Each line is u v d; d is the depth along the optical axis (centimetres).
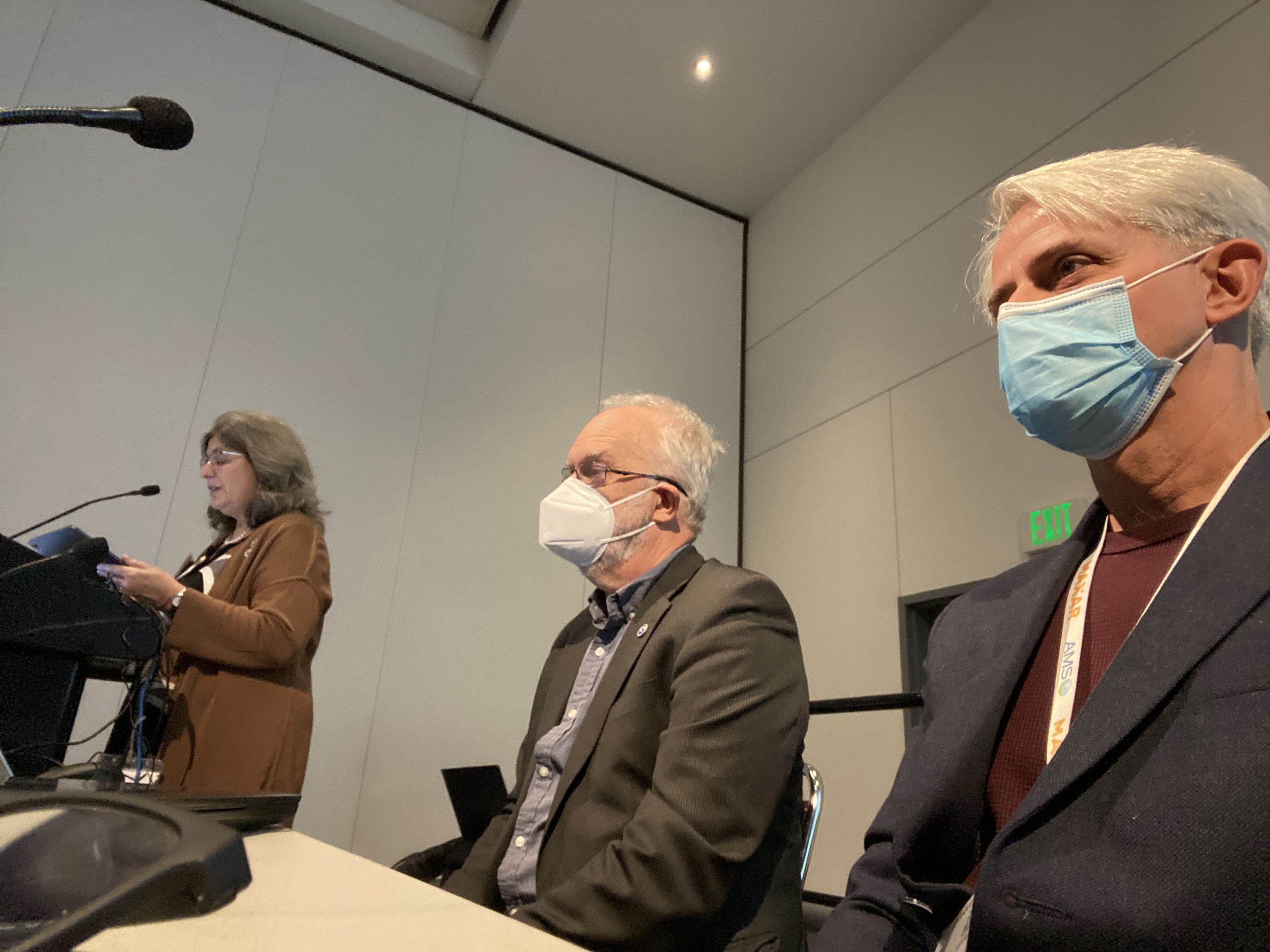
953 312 364
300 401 370
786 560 430
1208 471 83
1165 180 90
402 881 53
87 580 136
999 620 95
